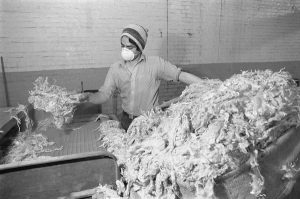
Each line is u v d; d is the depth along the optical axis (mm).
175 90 3617
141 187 938
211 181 757
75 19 2939
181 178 802
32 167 950
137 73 1897
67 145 1277
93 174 1025
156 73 1941
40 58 2918
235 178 815
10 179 943
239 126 850
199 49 3598
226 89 981
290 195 1309
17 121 1435
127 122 2000
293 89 1103
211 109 899
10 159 1143
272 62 4168
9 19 2717
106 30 3084
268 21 3928
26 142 1303
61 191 1001
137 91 1937
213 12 3529
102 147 1238
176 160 816
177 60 3523
